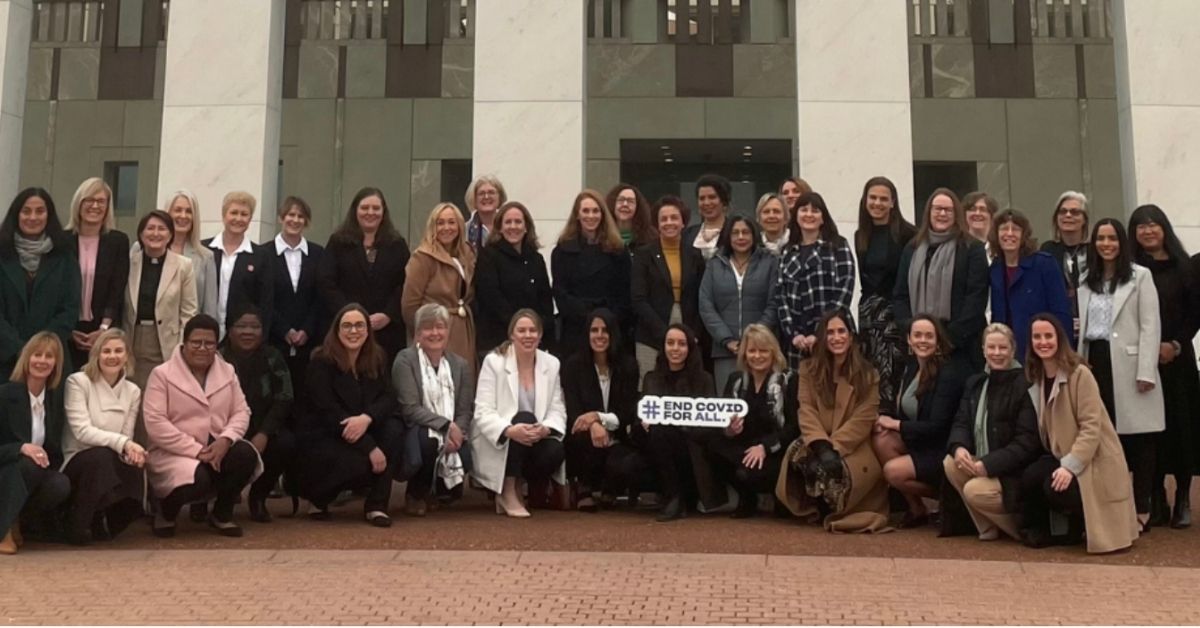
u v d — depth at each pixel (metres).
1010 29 18.36
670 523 7.70
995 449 7.06
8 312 7.41
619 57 18.34
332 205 18.66
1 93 12.02
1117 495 6.74
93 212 7.89
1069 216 7.93
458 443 7.91
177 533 7.34
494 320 8.65
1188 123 11.58
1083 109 18.20
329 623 4.94
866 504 7.58
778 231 8.48
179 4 12.23
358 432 7.55
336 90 18.86
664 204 8.58
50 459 7.01
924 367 7.52
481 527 7.52
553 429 8.02
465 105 18.67
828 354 7.69
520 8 12.00
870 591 5.60
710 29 18.33
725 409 7.77
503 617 5.06
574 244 8.73
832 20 11.84
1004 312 7.77
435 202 18.53
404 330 8.68
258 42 12.17
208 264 8.38
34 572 6.02
